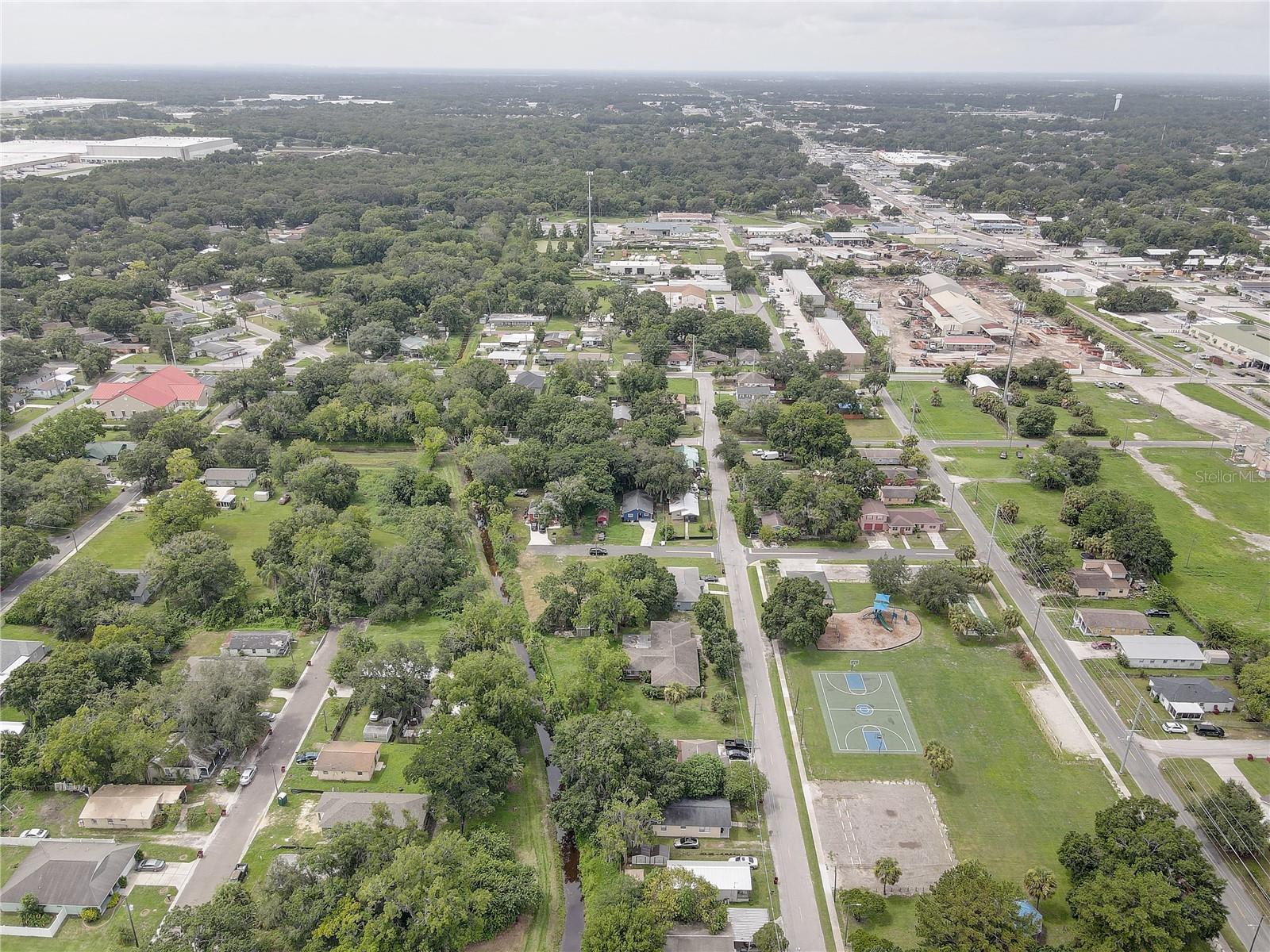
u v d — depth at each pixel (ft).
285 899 318.45
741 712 449.48
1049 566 566.36
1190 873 316.60
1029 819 382.42
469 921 320.50
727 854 364.17
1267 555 599.98
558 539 619.67
